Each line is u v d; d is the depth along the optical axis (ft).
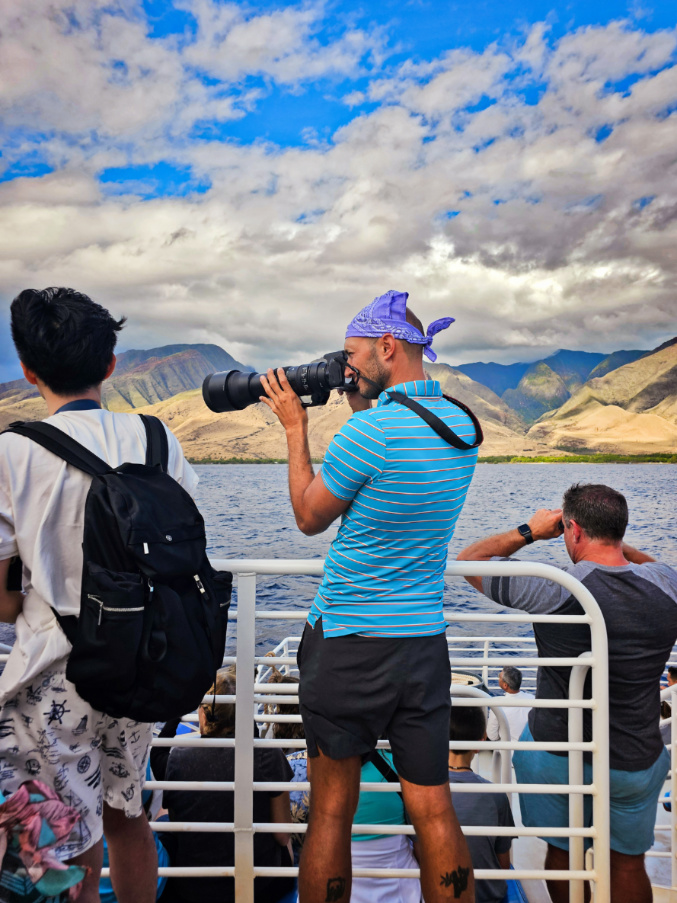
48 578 4.03
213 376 5.43
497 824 6.63
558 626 6.23
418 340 4.95
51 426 4.25
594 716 5.82
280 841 6.86
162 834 6.88
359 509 4.59
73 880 3.04
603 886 5.82
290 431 5.03
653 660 6.16
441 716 4.64
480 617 5.88
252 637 5.64
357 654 4.55
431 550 4.75
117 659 3.80
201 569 4.30
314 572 5.57
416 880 6.48
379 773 6.38
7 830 3.04
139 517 3.96
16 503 4.00
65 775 4.14
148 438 4.68
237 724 5.66
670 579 6.36
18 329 4.46
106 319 4.65
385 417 4.58
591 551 6.50
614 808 6.33
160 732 5.98
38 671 4.00
